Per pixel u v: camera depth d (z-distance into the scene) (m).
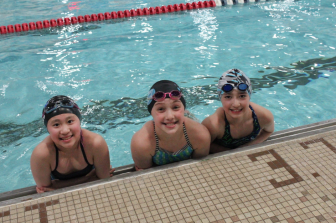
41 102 3.56
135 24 6.34
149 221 1.44
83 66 4.45
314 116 3.23
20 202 1.56
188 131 2.02
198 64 4.39
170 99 1.78
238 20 6.28
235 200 1.55
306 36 5.27
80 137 2.01
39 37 5.80
